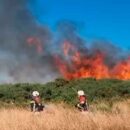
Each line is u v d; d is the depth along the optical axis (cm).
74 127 1773
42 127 1794
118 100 3316
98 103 3023
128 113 2097
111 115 2025
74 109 2325
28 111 2300
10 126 1825
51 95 3672
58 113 2125
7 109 2492
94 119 1872
